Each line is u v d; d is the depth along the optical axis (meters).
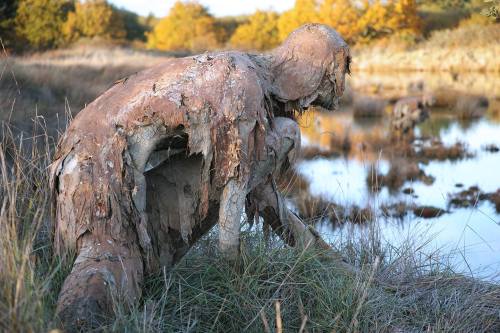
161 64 3.45
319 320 3.38
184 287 3.44
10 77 11.44
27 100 10.39
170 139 3.31
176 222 3.42
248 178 3.29
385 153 13.83
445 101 23.44
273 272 3.61
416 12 48.00
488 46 38.62
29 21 37.00
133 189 3.17
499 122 18.81
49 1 38.00
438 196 10.11
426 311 3.86
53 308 2.85
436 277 4.27
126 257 3.10
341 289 3.56
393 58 41.00
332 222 8.02
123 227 3.14
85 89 13.07
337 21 47.97
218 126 3.20
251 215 3.76
